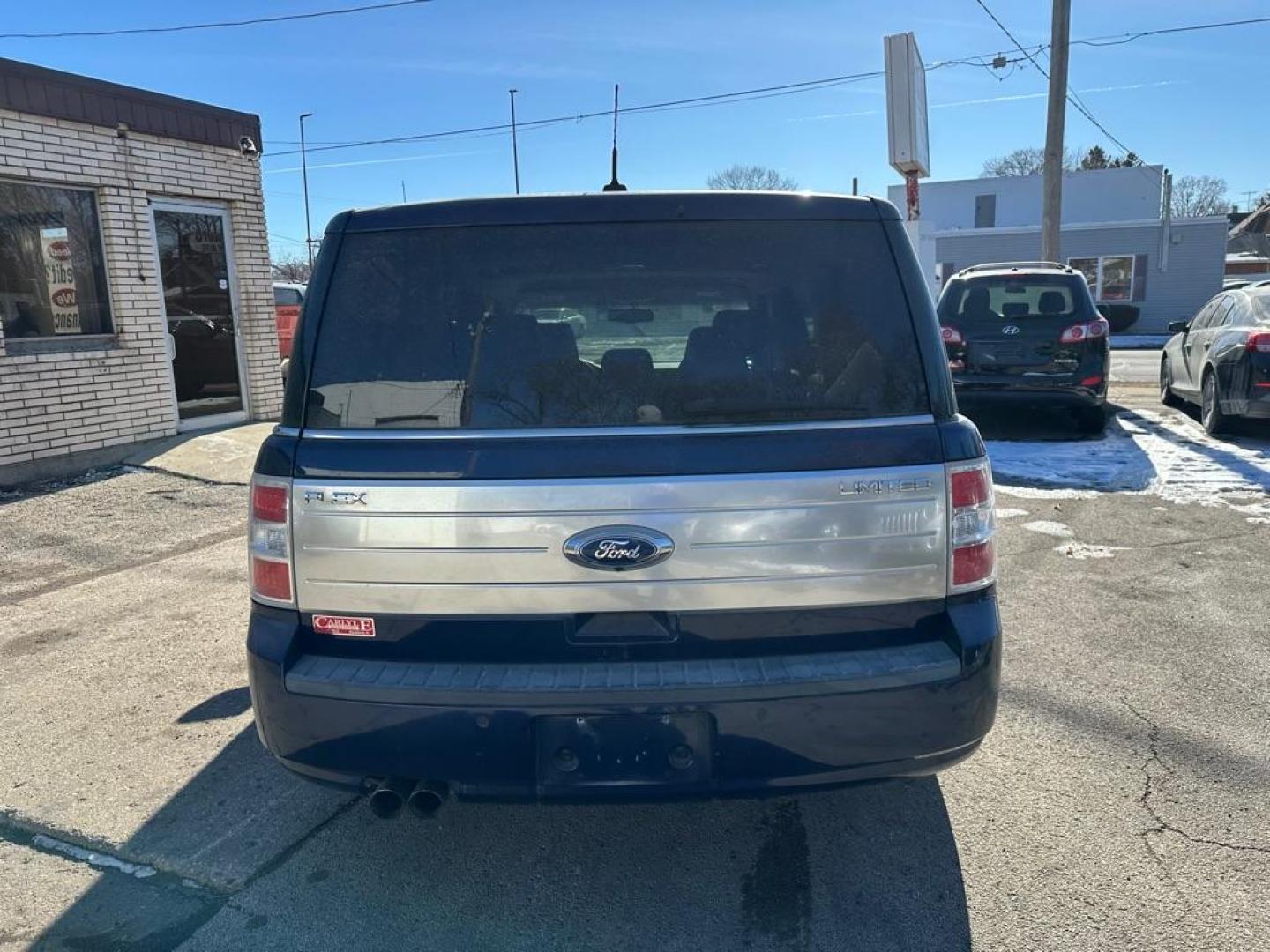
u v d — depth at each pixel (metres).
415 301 2.67
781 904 2.78
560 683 2.45
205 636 4.92
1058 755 3.57
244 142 10.01
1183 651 4.50
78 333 8.55
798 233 2.70
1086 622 4.88
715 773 2.49
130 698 4.19
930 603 2.59
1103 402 9.84
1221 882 2.82
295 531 2.57
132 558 6.29
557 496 2.47
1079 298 9.64
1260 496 7.36
